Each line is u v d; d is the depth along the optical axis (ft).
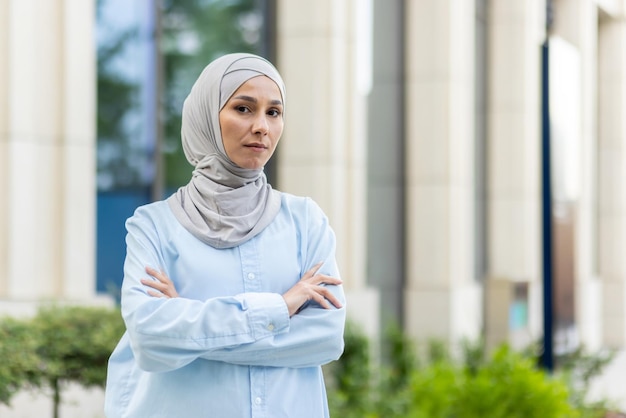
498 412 28.09
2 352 21.40
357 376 32.76
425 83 44.47
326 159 37.22
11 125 26.73
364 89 43.65
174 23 35.17
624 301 71.97
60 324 23.26
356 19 38.55
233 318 10.23
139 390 10.80
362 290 38.86
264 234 10.97
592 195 69.67
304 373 10.96
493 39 52.06
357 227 38.47
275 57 38.19
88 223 28.84
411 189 44.75
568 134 44.29
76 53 28.45
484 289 49.67
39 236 27.76
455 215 44.68
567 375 34.81
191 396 10.48
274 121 10.82
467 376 30.14
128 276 10.68
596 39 68.49
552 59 35.86
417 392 30.17
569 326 43.96
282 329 10.47
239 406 10.48
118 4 33.01
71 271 28.25
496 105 51.93
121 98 32.96
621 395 49.88
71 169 28.30
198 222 10.78
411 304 44.47
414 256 44.68
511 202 51.65
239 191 10.84
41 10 27.73
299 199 11.52
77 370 23.00
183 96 35.45
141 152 33.68
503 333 48.98
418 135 44.68
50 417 25.48
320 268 11.14
